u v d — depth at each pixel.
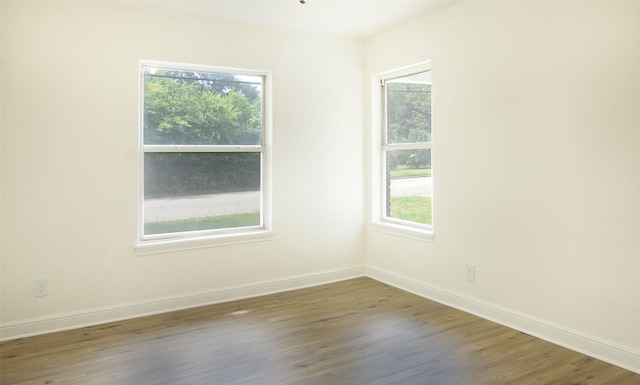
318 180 4.36
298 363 2.67
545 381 2.43
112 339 3.05
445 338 3.02
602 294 2.65
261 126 4.15
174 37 3.60
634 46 2.46
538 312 3.01
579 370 2.55
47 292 3.19
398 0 3.42
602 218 2.63
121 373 2.56
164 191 3.72
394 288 4.23
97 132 3.32
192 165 3.84
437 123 3.74
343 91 4.47
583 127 2.70
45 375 2.53
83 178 3.28
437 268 3.81
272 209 4.12
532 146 2.99
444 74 3.65
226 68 3.86
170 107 3.73
